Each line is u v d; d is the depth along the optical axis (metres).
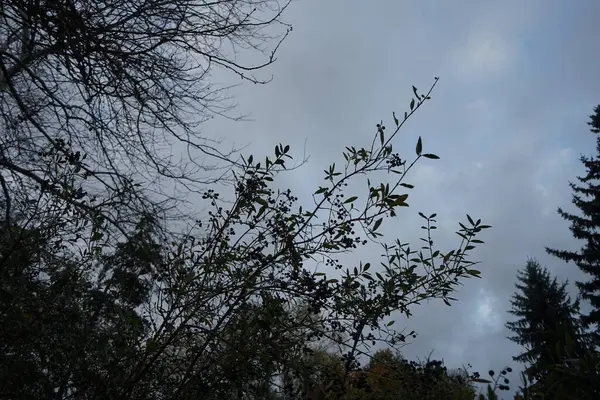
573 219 23.20
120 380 3.34
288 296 3.44
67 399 3.47
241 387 3.25
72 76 3.97
